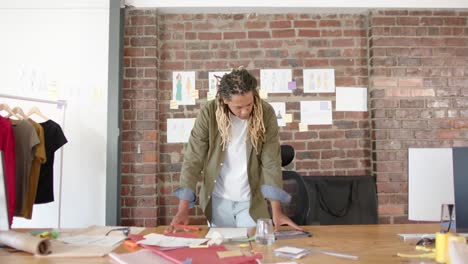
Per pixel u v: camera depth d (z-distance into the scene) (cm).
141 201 292
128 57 299
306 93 307
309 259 120
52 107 297
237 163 187
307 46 310
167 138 304
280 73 307
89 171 294
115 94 287
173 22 311
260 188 188
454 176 129
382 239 147
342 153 305
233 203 190
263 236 139
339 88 308
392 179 292
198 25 310
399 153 295
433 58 302
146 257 118
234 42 309
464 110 301
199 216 297
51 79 298
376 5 299
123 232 157
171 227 160
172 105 305
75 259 120
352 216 264
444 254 117
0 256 123
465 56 304
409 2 299
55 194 293
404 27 301
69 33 300
